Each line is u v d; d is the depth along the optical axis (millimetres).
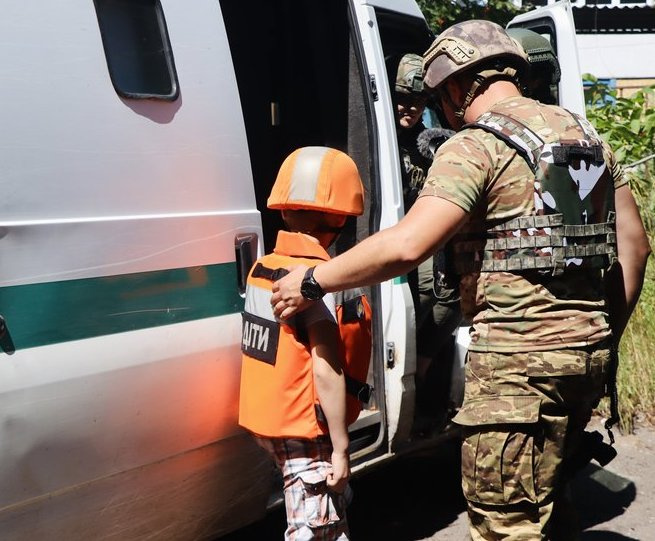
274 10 3715
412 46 3977
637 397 5059
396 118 3818
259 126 3822
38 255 2166
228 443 2658
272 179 3855
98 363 2277
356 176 2436
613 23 12023
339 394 2336
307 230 2453
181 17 2588
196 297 2529
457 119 2477
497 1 6977
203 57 2629
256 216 2734
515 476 2287
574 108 4156
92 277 2271
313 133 3658
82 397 2248
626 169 5449
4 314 2098
